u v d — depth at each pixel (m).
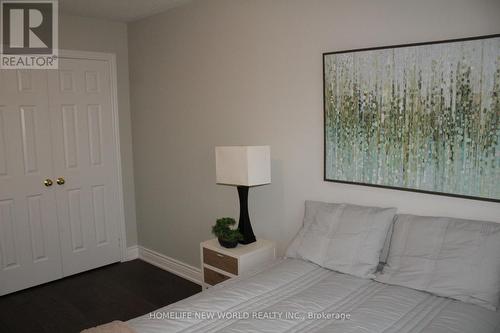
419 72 2.14
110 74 4.02
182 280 3.77
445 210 2.14
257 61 2.96
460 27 2.02
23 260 3.57
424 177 2.19
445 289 1.85
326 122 2.58
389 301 1.83
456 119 2.04
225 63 3.19
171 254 3.97
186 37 3.47
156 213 4.08
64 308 3.22
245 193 2.79
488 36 1.91
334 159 2.57
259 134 3.02
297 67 2.72
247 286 2.07
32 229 3.60
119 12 3.64
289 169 2.85
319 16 2.57
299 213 2.83
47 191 3.68
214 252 2.77
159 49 3.76
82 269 3.97
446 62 2.04
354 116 2.44
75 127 3.82
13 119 3.44
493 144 1.94
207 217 3.54
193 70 3.46
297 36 2.70
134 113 4.16
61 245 3.80
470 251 1.86
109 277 3.86
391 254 2.11
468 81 1.98
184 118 3.61
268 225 3.04
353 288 2.01
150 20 3.80
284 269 2.26
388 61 2.25
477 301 1.78
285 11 2.74
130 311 3.16
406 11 2.19
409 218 2.15
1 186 3.41
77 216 3.89
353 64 2.40
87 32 3.82
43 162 3.63
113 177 4.13
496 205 1.98
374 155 2.37
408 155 2.23
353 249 2.20
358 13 2.38
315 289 2.01
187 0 3.32
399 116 2.24
